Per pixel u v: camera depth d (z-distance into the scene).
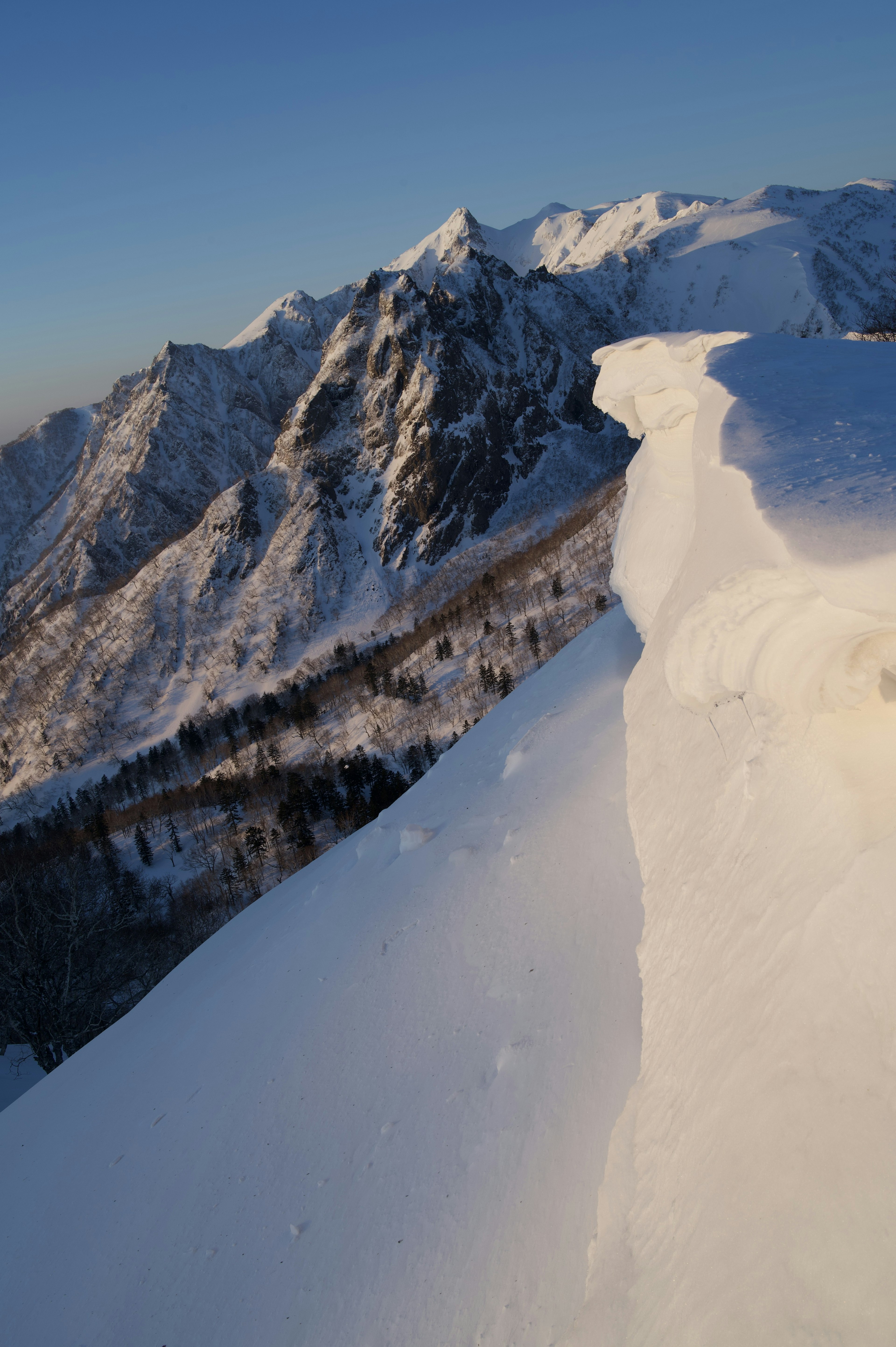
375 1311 5.83
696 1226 4.03
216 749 153.88
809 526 2.81
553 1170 5.74
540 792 10.41
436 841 11.16
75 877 27.27
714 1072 4.47
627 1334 4.18
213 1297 6.93
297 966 10.66
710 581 3.58
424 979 8.53
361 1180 6.87
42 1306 8.33
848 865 3.85
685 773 7.02
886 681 4.11
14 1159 11.77
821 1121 3.44
